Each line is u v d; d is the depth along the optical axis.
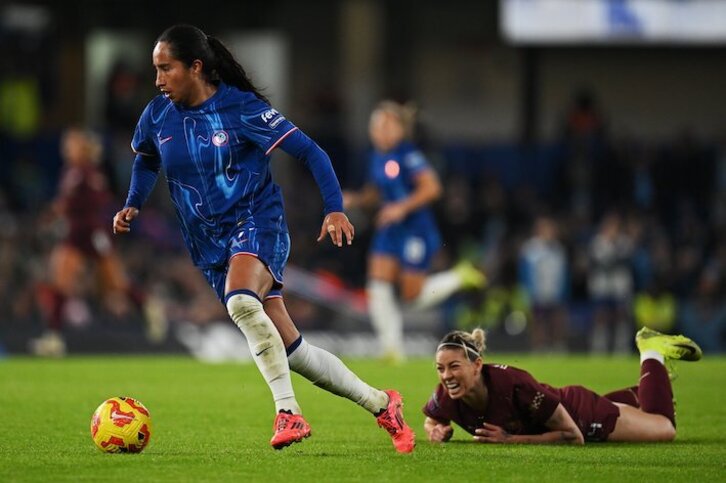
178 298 69.56
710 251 76.06
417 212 50.19
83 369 46.44
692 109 92.12
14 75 88.12
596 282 68.81
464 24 92.50
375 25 90.31
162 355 62.19
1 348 61.09
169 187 23.73
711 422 30.67
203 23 93.88
